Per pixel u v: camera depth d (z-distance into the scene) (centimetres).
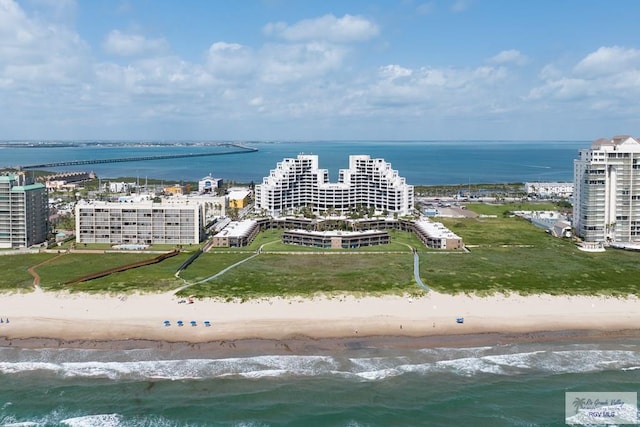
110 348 14800
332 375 13425
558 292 19075
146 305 17738
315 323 16312
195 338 15338
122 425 11381
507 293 18950
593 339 15625
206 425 11362
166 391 12669
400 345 15075
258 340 15238
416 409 12006
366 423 11481
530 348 15012
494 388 12912
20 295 18825
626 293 19025
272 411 11869
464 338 15525
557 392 12762
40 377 13300
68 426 11350
